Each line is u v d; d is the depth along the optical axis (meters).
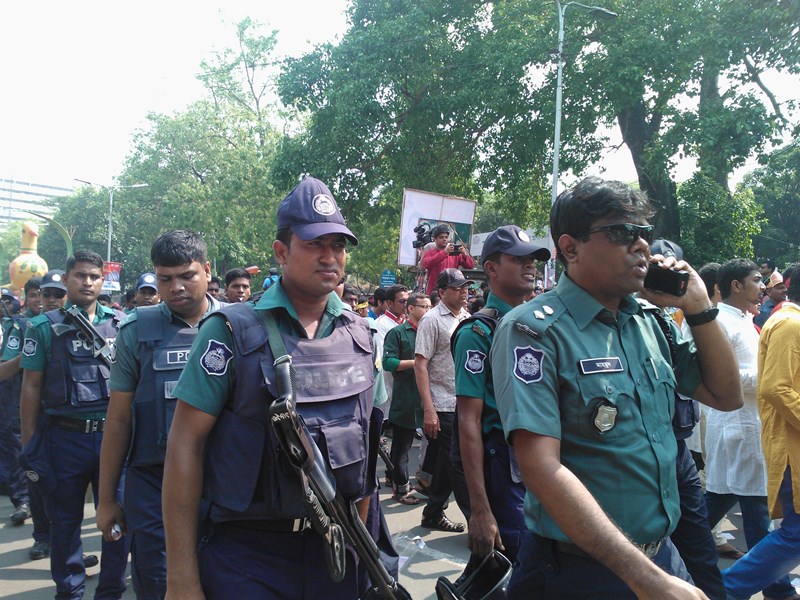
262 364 1.80
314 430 1.83
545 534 1.77
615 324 1.83
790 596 3.58
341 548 1.79
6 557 4.61
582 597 1.75
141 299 5.71
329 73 17.59
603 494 1.69
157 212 35.16
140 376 2.97
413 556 4.33
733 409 2.05
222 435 1.78
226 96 30.39
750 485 3.76
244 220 27.80
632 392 1.75
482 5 17.92
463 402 2.75
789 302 3.38
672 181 14.31
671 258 2.01
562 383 1.72
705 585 2.83
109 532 2.97
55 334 3.63
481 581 2.34
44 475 3.53
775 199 28.61
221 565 1.82
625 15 14.77
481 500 2.64
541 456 1.60
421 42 16.50
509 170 17.72
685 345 2.08
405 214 12.64
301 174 18.00
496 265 3.04
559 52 14.57
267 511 1.79
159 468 2.91
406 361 5.62
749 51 13.71
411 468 7.03
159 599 2.82
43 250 51.97
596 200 1.75
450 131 17.80
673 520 1.76
